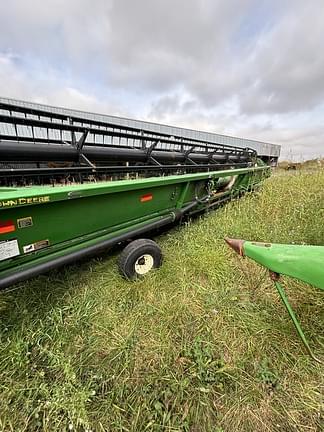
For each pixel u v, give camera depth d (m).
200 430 1.29
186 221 4.07
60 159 2.88
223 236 3.33
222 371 1.54
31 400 1.40
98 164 3.50
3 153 2.41
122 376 1.56
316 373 1.51
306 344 1.49
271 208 4.23
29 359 1.67
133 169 3.00
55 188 1.89
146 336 1.85
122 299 2.24
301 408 1.35
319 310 1.97
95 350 1.74
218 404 1.39
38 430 1.31
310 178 6.42
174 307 2.10
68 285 2.41
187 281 2.46
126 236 2.51
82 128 2.87
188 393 1.44
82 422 1.30
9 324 1.92
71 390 1.45
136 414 1.35
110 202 2.32
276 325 1.86
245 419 1.32
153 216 2.93
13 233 1.68
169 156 4.46
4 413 1.36
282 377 1.50
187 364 1.62
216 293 2.27
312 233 3.06
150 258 2.59
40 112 2.81
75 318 2.01
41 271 1.87
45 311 2.06
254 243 1.45
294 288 2.21
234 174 4.59
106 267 2.72
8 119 2.32
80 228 2.15
